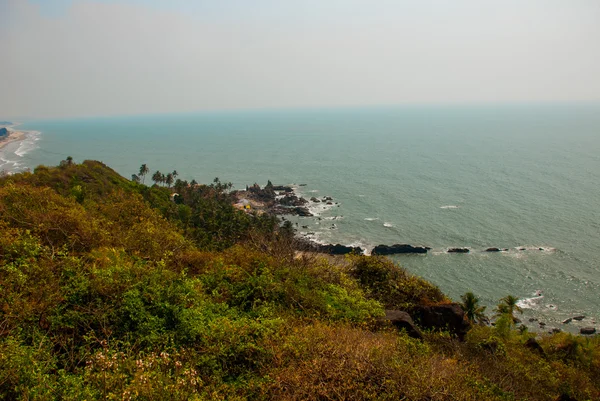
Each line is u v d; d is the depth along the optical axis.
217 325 9.84
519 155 169.00
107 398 6.95
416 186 119.12
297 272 14.34
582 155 160.75
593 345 22.50
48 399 6.81
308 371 8.23
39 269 10.52
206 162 192.00
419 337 13.43
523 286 56.56
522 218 83.38
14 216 14.14
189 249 16.33
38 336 8.60
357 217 89.88
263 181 138.00
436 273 60.69
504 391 10.23
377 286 16.83
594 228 75.75
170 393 7.22
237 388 8.27
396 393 7.95
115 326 9.38
